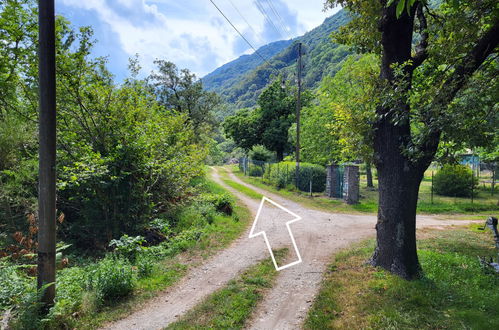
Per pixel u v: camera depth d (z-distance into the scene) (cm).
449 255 824
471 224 1411
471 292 589
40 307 500
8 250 810
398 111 624
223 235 1112
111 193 1018
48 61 499
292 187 2459
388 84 673
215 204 1484
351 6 862
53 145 511
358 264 771
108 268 647
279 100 4322
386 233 703
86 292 589
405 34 695
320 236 1154
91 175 908
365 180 3809
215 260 862
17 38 992
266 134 4191
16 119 1031
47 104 500
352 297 589
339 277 702
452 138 564
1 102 1036
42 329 471
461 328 465
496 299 556
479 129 548
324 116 2569
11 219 912
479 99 554
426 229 1293
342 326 494
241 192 2358
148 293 638
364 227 1330
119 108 1096
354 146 773
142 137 1064
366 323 493
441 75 676
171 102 3353
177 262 838
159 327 511
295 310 567
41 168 506
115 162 1005
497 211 1828
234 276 741
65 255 933
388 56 711
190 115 3388
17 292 528
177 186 1330
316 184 2495
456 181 2411
